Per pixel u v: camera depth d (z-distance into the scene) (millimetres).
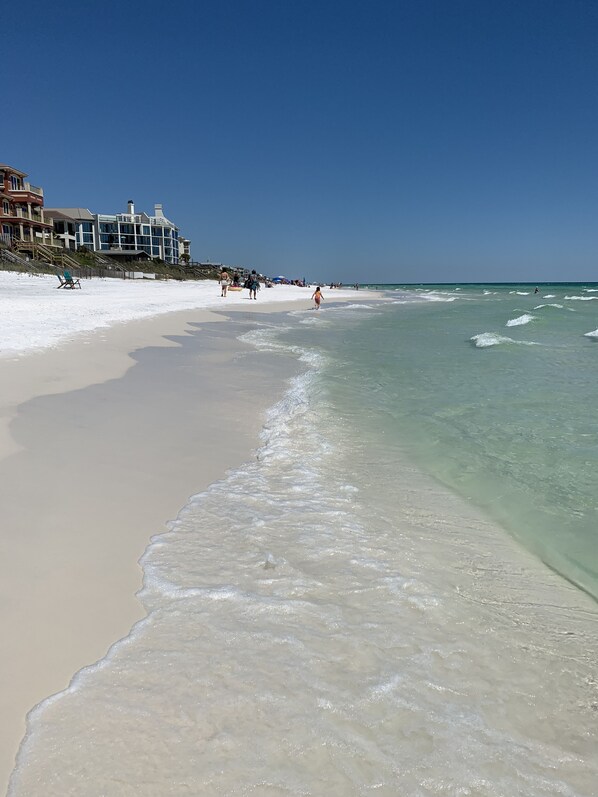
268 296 49906
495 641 2893
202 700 2291
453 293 82750
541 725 2330
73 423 6086
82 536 3617
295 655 2627
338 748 2105
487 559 3789
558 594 3402
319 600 3115
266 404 7715
